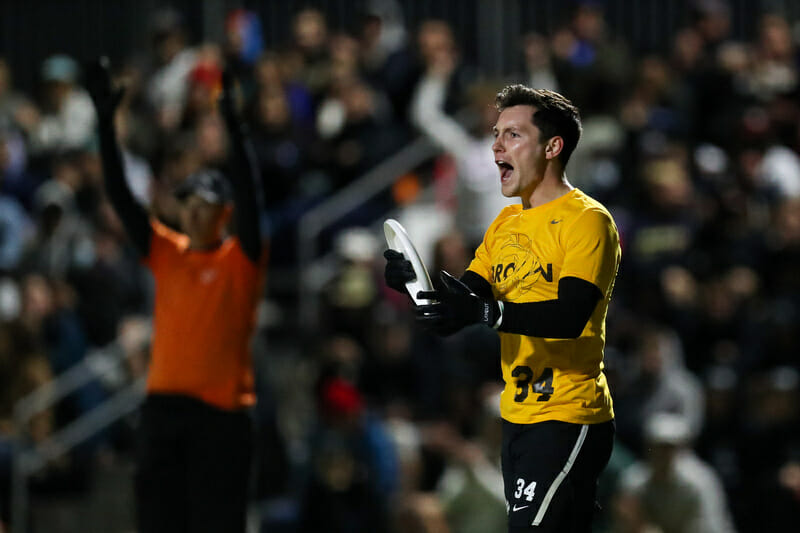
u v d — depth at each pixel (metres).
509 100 15.80
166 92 46.62
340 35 47.50
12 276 40.28
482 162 39.78
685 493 29.45
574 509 15.26
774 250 37.16
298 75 45.66
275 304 41.38
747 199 39.59
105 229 40.72
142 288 41.25
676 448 29.56
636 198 40.03
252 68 45.69
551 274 15.27
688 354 36.00
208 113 43.91
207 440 21.17
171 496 21.31
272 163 41.72
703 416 34.06
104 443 36.69
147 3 50.94
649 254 37.69
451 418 33.78
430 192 42.38
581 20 44.72
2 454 35.09
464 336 35.03
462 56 49.69
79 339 37.75
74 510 35.88
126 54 51.09
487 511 29.97
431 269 36.31
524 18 49.47
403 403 34.12
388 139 42.91
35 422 35.88
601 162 42.00
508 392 15.79
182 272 21.61
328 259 40.81
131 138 45.28
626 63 46.28
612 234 15.26
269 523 31.06
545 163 15.61
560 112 15.55
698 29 46.38
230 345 21.33
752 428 33.06
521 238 15.60
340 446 30.84
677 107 44.41
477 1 49.62
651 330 33.34
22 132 46.41
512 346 15.70
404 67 43.91
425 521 28.97
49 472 35.75
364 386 34.62
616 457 31.55
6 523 35.03
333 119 44.03
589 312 14.93
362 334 36.06
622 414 32.94
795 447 32.50
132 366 37.53
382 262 39.19
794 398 32.72
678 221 38.38
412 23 50.06
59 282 38.19
